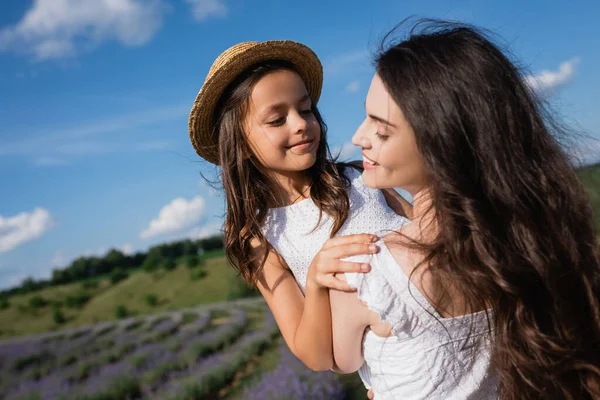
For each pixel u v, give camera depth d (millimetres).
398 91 1266
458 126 1230
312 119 1953
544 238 1269
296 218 1997
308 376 8625
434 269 1278
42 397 13547
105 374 14102
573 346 1278
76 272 46375
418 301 1295
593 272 1338
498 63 1282
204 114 2086
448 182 1241
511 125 1257
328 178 1996
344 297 1398
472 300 1306
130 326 25172
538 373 1273
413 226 1396
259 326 17344
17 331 34719
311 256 1945
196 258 42688
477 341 1350
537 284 1280
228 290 35406
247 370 11586
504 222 1257
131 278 42594
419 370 1328
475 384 1355
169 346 16656
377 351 1388
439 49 1276
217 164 2287
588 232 1369
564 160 1330
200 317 23672
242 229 2033
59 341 23000
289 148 1912
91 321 35844
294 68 2146
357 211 2000
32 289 44281
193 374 11961
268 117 1900
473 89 1239
